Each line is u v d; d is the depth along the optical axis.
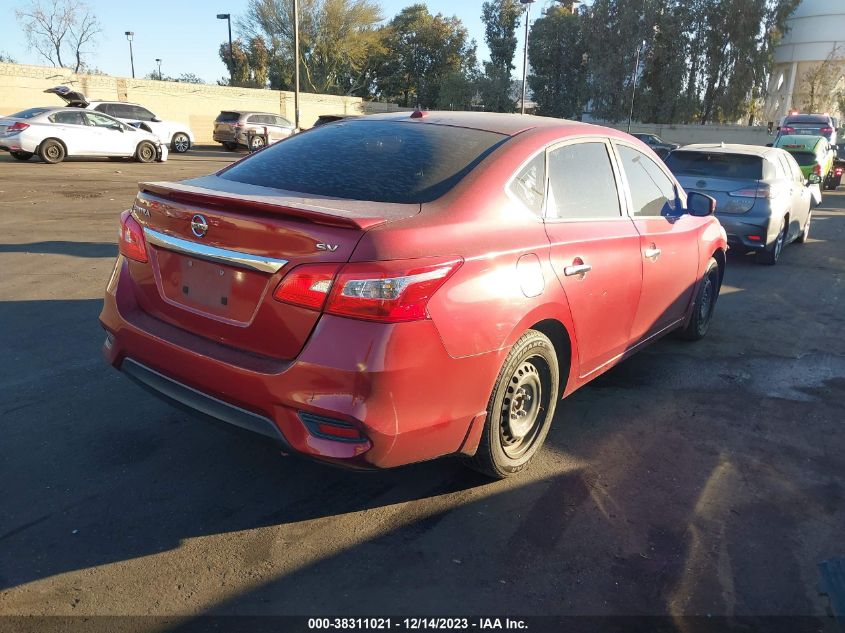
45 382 4.29
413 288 2.56
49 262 7.50
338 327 2.53
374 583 2.64
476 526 3.03
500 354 2.95
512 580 2.69
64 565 2.65
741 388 4.85
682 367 5.22
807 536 3.09
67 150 18.67
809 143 20.02
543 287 3.16
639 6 43.41
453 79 50.06
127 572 2.63
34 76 30.02
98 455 3.47
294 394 2.57
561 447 3.83
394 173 3.16
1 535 2.81
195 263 2.94
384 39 51.94
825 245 11.52
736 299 7.52
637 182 4.36
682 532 3.07
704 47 44.25
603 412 4.34
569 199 3.61
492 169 3.18
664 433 4.07
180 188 3.01
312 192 3.10
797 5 44.12
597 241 3.64
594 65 45.09
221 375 2.75
